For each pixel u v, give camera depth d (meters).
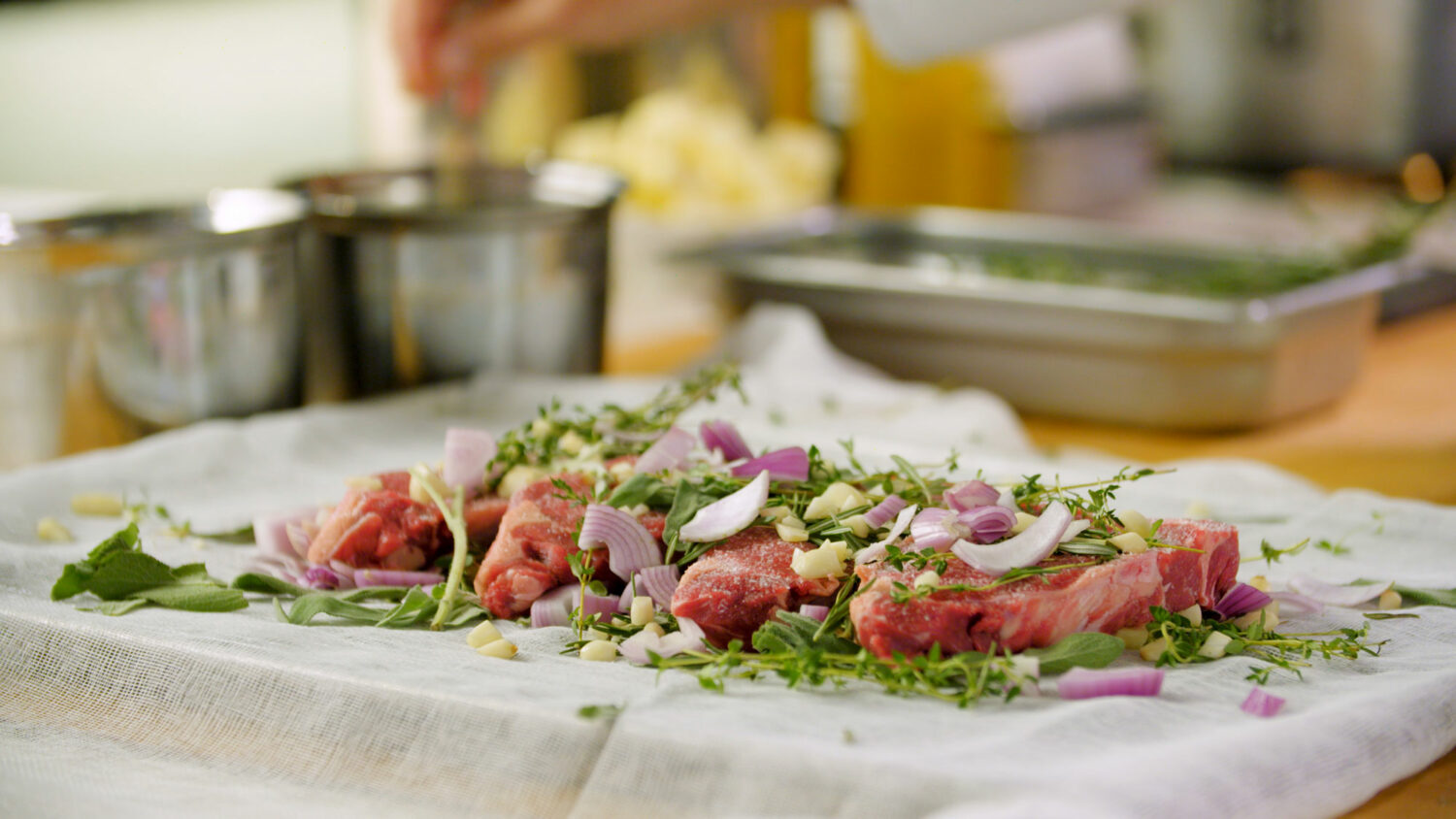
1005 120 2.09
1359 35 2.37
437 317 1.25
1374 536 1.00
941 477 0.99
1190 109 2.62
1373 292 1.33
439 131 1.92
